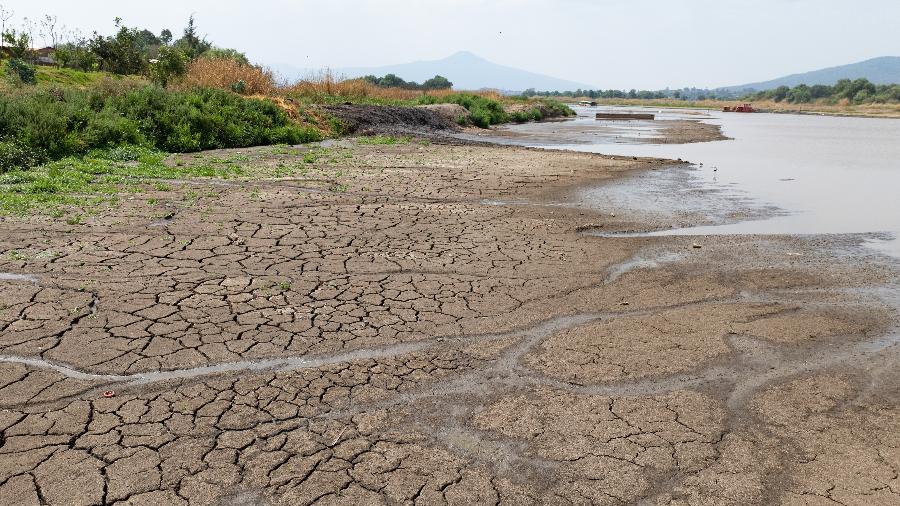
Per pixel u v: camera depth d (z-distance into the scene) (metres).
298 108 21.66
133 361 4.49
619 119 44.72
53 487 3.14
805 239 8.63
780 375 4.61
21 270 6.21
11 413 3.79
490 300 5.95
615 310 5.81
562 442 3.70
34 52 28.61
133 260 6.66
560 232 8.59
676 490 3.30
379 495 3.18
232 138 17.19
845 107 91.94
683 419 3.98
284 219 8.71
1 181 10.33
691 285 6.55
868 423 3.98
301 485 3.23
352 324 5.28
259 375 4.36
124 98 16.48
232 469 3.34
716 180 14.10
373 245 7.62
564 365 4.68
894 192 13.15
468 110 33.88
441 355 4.78
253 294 5.85
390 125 24.81
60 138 13.19
